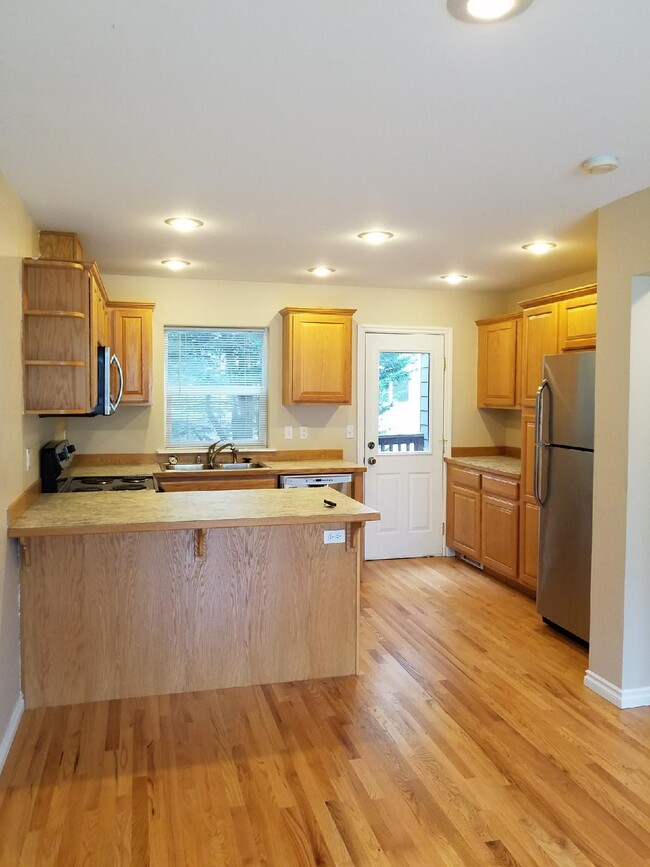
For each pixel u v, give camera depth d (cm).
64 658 308
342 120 221
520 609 453
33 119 221
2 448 269
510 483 491
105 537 310
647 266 291
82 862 203
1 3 152
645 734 285
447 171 272
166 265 476
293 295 556
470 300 600
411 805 233
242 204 320
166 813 228
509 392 549
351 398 561
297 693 323
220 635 327
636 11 155
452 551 604
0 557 263
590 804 236
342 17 159
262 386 559
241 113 216
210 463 526
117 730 285
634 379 303
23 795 237
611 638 317
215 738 279
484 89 198
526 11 155
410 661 363
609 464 316
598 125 225
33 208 326
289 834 217
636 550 309
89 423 518
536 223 352
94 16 158
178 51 176
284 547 333
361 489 530
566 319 425
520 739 280
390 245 408
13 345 295
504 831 220
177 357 541
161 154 253
